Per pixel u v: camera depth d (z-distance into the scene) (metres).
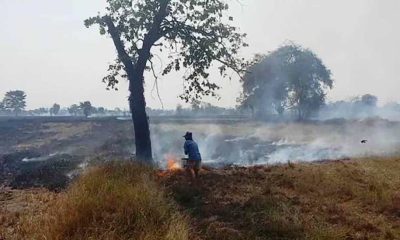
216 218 8.85
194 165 12.63
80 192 8.84
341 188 11.14
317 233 7.66
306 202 9.90
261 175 13.20
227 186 11.55
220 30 18.92
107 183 9.54
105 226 7.20
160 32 18.14
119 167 11.96
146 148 17.41
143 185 9.77
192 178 12.42
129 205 8.18
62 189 13.25
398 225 8.34
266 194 10.61
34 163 23.17
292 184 11.77
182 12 18.41
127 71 17.73
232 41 19.17
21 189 14.46
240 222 8.55
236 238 7.67
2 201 11.80
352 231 8.00
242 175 13.29
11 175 18.80
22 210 10.16
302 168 14.69
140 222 7.48
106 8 17.72
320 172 13.27
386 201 9.72
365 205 9.79
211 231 7.97
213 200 10.05
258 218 8.62
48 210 9.38
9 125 56.50
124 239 6.75
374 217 8.90
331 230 7.79
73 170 16.94
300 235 7.68
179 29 18.45
